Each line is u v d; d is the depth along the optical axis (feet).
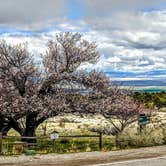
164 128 82.17
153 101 205.98
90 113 81.00
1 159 51.67
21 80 79.46
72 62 82.64
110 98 82.53
